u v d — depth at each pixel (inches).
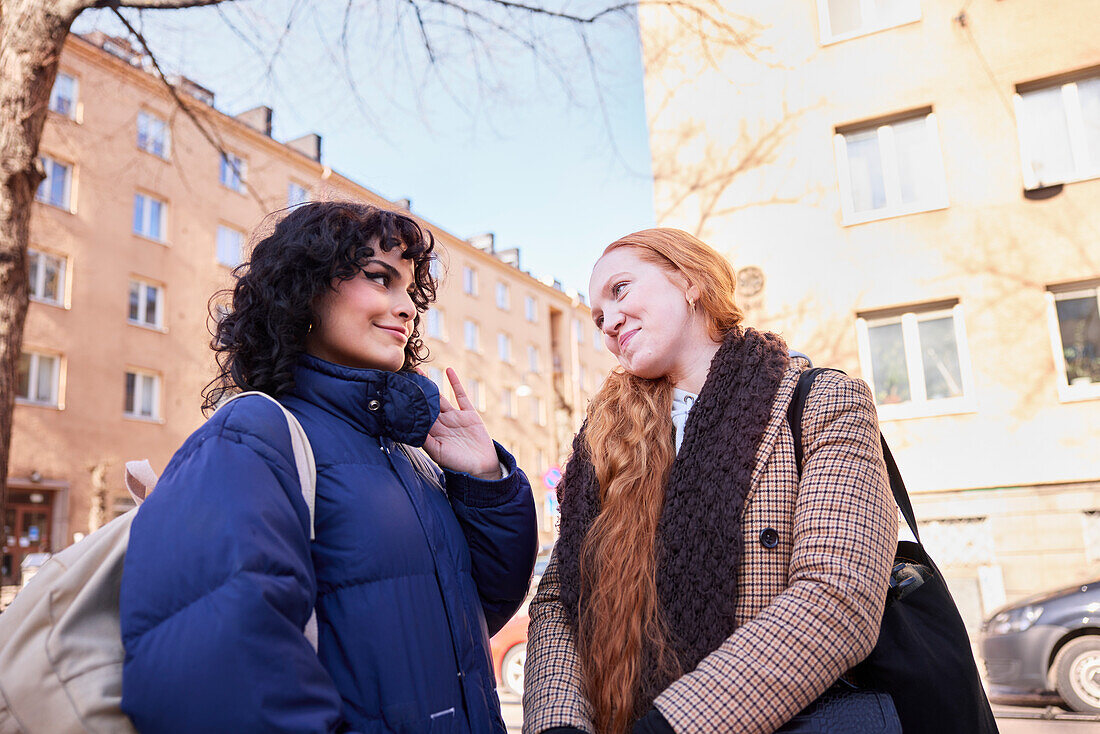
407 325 62.7
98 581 46.8
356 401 56.1
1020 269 394.6
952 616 53.2
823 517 49.3
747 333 60.5
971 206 406.9
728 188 450.3
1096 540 367.6
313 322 59.0
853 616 46.2
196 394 846.5
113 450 765.9
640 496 57.6
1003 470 386.0
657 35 471.8
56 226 741.3
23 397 710.5
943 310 411.8
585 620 56.9
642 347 62.2
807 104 441.7
